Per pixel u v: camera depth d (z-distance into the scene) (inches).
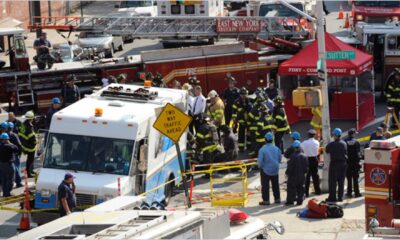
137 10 3233.3
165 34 2546.8
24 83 2240.4
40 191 1457.9
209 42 2893.7
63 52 2603.3
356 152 1569.9
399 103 2069.4
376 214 1196.5
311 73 2023.9
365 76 2118.6
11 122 1758.1
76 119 1485.0
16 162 1718.8
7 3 3344.0
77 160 1471.5
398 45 2314.2
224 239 941.2
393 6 2652.6
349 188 1588.3
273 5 2721.5
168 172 1584.6
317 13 1619.1
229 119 2047.2
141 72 2288.4
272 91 2059.5
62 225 874.8
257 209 1540.4
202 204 1593.3
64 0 3823.8
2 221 1537.9
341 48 2069.4
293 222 1448.1
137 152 1470.2
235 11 3331.7
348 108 2101.4
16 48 2235.5
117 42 3038.9
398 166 1201.4
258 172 1791.3
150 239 832.3
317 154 1601.9
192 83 2010.3
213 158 1755.7
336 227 1411.2
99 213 917.8
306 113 2139.5
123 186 1438.2
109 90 1583.4
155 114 1488.7
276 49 2475.4
